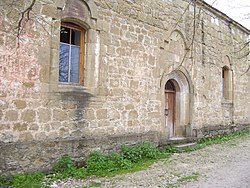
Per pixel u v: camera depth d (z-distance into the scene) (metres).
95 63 7.56
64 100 6.79
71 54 7.30
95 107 7.49
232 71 14.76
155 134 9.35
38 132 6.27
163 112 9.79
